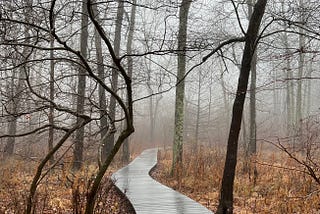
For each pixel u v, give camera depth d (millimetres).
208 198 11742
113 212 8930
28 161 14133
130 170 17938
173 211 8562
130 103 4832
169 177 16078
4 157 14961
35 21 4715
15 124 14289
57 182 10789
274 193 11383
